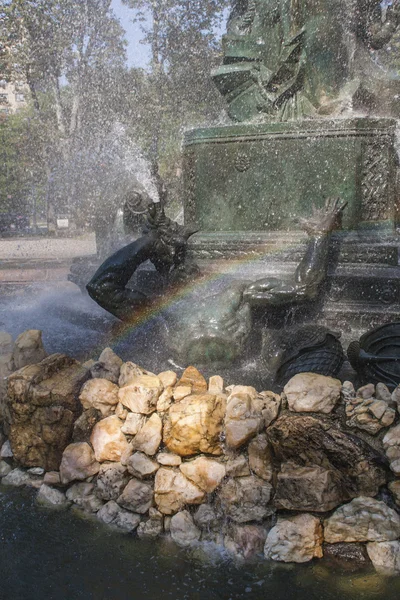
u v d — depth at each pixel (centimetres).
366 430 274
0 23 2523
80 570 265
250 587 253
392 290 434
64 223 3316
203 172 529
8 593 252
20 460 322
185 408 288
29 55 2650
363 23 551
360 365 342
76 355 437
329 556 268
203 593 251
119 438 303
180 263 455
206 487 283
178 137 2044
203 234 529
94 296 425
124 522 291
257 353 412
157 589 254
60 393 309
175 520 282
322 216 436
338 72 519
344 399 285
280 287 408
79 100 2464
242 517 276
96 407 311
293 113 545
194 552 274
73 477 307
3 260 1466
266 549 268
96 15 2364
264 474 279
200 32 1939
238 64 568
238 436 278
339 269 459
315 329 367
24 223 4084
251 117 568
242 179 513
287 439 273
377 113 557
